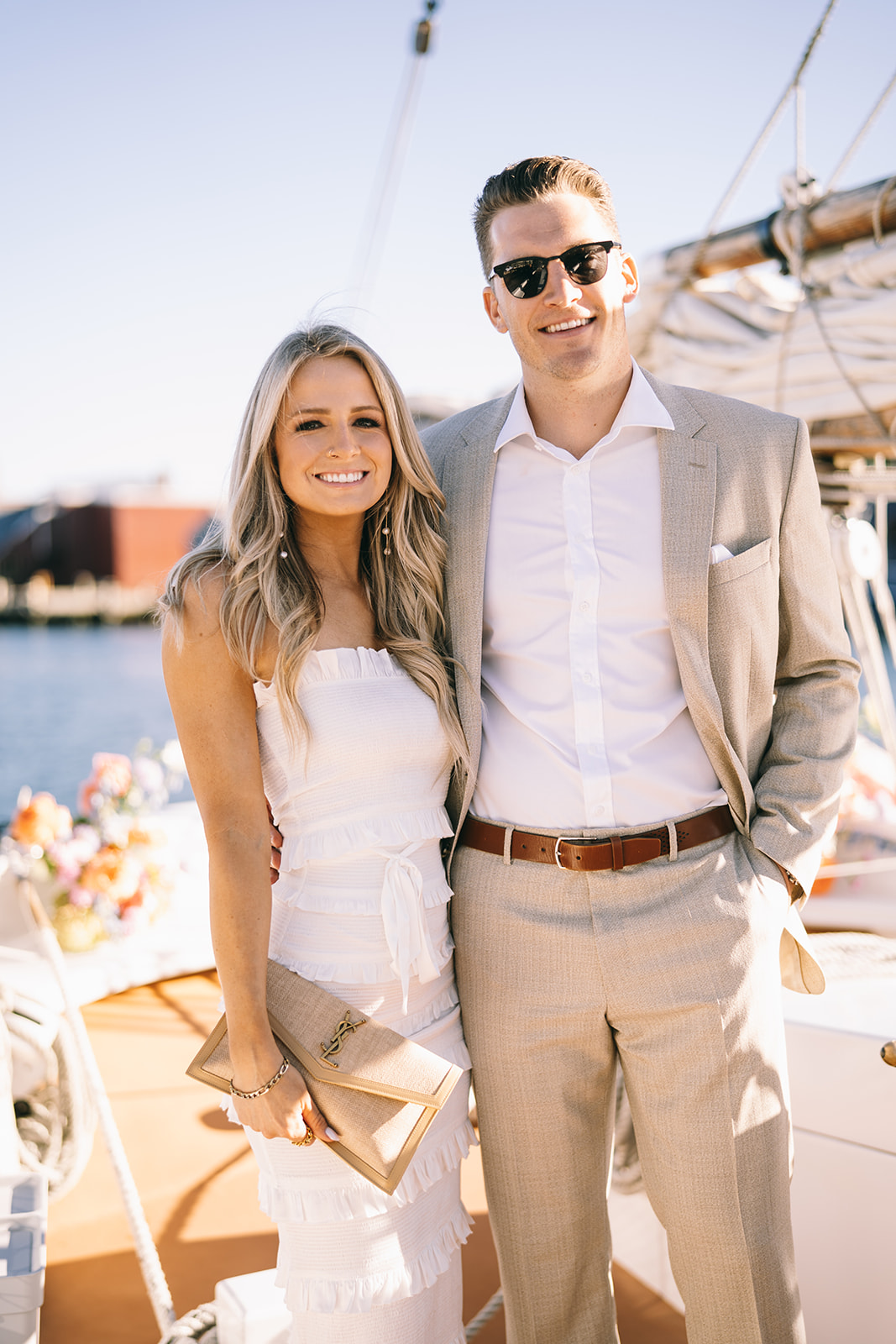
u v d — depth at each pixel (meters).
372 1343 1.48
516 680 1.76
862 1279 1.84
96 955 3.95
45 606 57.25
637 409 1.74
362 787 1.59
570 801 1.69
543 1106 1.70
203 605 1.58
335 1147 1.44
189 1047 3.57
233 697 1.57
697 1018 1.62
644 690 1.71
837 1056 1.86
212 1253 2.54
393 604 1.78
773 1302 1.61
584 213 1.73
